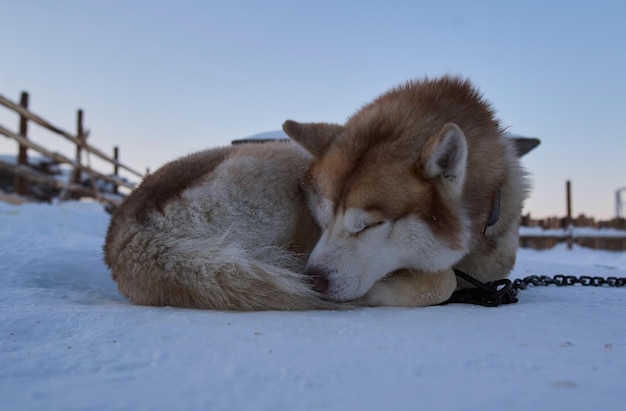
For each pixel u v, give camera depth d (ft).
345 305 2.37
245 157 2.85
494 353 1.46
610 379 1.23
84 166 10.48
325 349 1.51
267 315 2.11
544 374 1.27
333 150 2.67
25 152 9.81
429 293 2.46
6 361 1.43
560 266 5.07
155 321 1.94
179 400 1.12
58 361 1.43
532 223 14.66
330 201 2.49
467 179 2.50
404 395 1.13
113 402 1.11
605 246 12.91
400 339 1.62
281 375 1.28
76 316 2.01
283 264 2.70
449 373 1.29
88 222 6.68
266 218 2.74
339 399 1.11
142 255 2.52
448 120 2.65
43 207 6.63
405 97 2.91
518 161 3.00
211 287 2.36
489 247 2.74
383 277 2.55
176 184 2.76
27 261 3.53
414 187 2.38
